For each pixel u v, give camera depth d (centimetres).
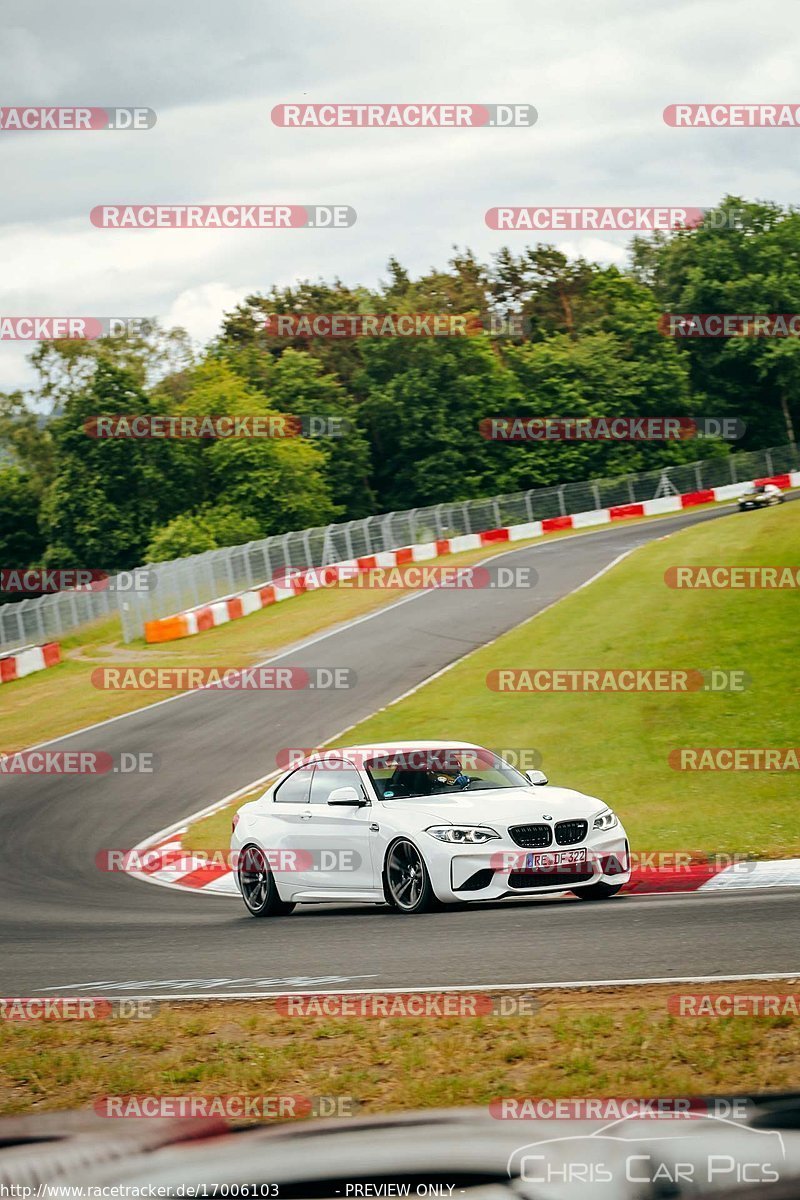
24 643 5422
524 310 12362
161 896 1817
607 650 3425
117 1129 308
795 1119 278
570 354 9962
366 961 1115
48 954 1315
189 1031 904
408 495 9862
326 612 5412
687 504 8694
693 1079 700
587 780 2330
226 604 5650
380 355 10038
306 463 9025
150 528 8825
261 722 3388
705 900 1341
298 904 1698
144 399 9112
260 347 11788
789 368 10869
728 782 2205
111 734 3525
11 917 1655
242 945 1273
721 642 3247
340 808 1500
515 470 9594
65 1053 880
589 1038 797
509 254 12781
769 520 5791
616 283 11244
